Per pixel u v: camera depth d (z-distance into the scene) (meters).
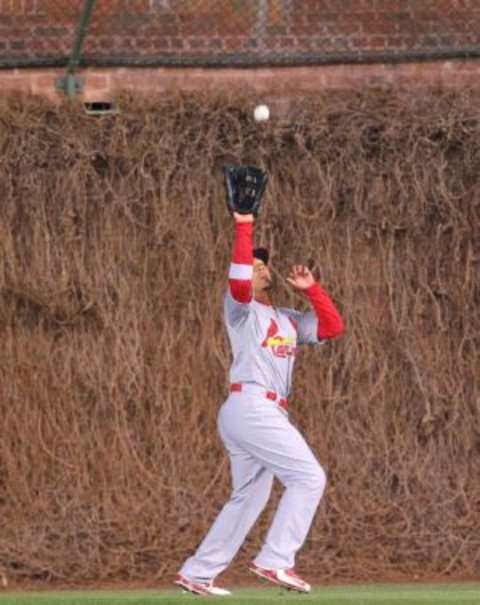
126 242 37.75
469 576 37.50
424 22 38.78
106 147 37.59
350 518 37.53
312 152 37.75
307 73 38.78
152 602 29.53
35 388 37.62
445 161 37.88
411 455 37.94
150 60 38.62
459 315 38.06
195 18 38.78
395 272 38.06
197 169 37.69
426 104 37.81
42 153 37.38
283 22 38.78
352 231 37.97
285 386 31.41
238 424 31.08
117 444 37.62
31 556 37.00
